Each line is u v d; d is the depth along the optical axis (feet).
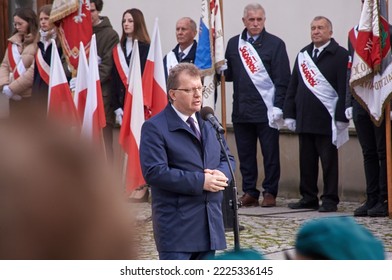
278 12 48.11
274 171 42.75
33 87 44.60
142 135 20.93
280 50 42.50
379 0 37.42
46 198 3.82
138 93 38.70
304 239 8.24
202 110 21.43
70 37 43.19
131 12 44.68
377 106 37.42
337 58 40.29
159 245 20.72
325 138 40.60
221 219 20.88
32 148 3.84
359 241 8.16
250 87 42.45
